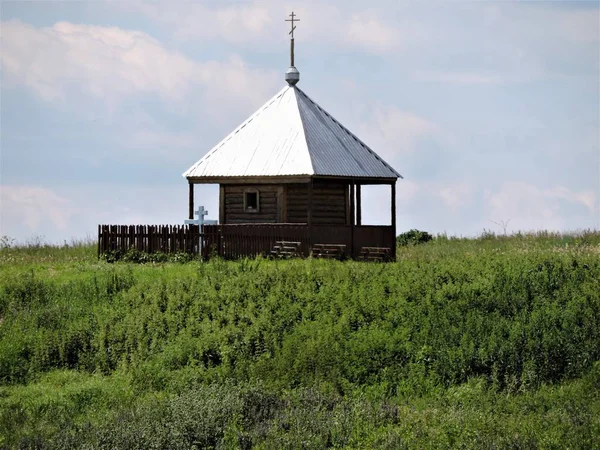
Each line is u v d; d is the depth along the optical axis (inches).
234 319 2176.4
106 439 1472.7
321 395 1689.2
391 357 1907.0
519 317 2071.9
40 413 1690.5
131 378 1904.5
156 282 2474.2
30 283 2534.5
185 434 1493.6
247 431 1525.6
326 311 2167.8
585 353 1887.3
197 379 1877.5
